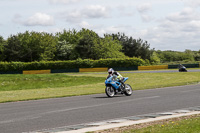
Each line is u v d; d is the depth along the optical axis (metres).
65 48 90.50
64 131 6.87
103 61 64.31
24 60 90.75
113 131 6.71
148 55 94.75
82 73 56.41
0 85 30.59
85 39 88.56
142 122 7.83
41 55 87.94
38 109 11.02
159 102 12.42
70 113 9.84
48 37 91.50
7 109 11.34
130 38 97.00
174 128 6.50
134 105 11.61
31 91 22.84
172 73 43.88
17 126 7.68
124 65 63.03
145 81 32.06
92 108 10.97
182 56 116.69
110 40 89.69
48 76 43.00
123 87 15.58
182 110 10.05
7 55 88.94
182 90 17.86
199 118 7.92
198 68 56.78
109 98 14.64
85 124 7.86
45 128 7.41
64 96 16.73
